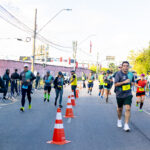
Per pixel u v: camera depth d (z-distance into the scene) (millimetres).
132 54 40531
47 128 7621
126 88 7422
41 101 15383
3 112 10695
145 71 38062
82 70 83500
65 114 10148
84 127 7898
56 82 12750
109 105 14359
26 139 6305
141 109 12188
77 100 16953
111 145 5879
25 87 11109
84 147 5664
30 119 9109
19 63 40906
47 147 5617
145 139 6508
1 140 6191
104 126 8109
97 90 29078
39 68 48906
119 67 9297
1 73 36812
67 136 6684
